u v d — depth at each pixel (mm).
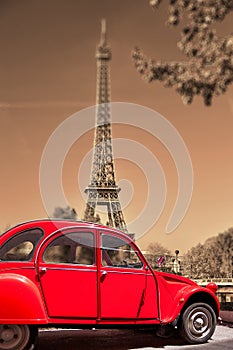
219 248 43625
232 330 10625
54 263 7973
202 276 42031
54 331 10570
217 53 12586
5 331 7605
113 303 8227
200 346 8820
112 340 9453
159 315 8562
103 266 8250
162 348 8672
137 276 8484
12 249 8062
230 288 36812
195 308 9039
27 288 7602
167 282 8750
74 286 8000
